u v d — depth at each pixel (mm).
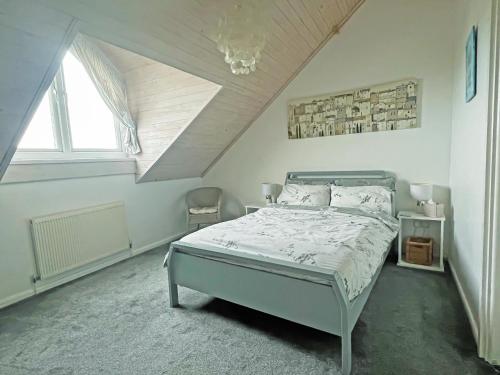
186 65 2529
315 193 3428
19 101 1892
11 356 1790
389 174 3311
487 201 1550
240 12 1758
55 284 2818
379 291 2461
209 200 4566
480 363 1577
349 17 3369
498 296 1521
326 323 1599
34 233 2613
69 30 1738
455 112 2756
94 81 3014
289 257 1804
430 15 2953
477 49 1897
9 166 2447
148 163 3605
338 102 3535
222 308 2297
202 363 1667
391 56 3184
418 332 1876
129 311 2291
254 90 3514
